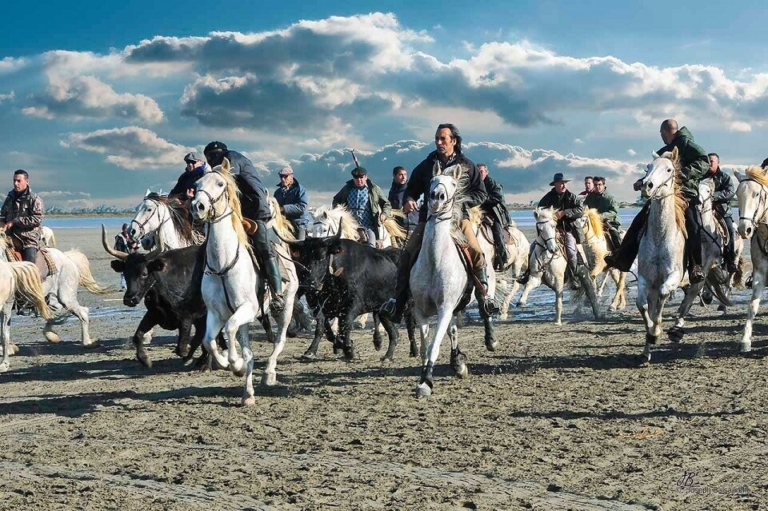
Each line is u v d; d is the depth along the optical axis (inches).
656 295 444.8
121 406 372.2
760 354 467.8
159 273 459.2
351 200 618.8
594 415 330.0
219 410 355.9
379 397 375.6
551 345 537.6
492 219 464.4
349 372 450.3
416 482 249.0
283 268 395.2
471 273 372.8
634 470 257.1
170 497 238.7
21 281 484.1
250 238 369.1
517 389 386.9
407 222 636.1
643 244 444.5
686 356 474.3
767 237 463.5
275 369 423.2
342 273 483.5
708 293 725.3
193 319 468.1
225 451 288.4
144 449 293.7
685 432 301.3
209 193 338.0
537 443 289.7
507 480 249.6
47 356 539.8
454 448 285.3
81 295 996.6
